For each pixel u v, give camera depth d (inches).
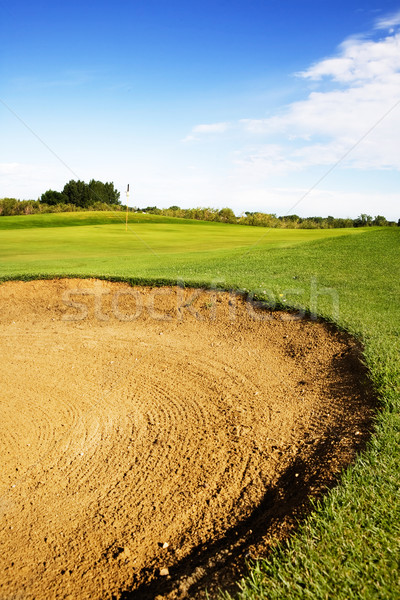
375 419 164.9
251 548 109.4
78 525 140.3
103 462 175.5
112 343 310.7
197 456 170.4
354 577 92.4
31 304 399.5
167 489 153.0
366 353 225.5
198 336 313.0
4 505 153.5
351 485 123.2
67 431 200.4
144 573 115.7
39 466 175.8
